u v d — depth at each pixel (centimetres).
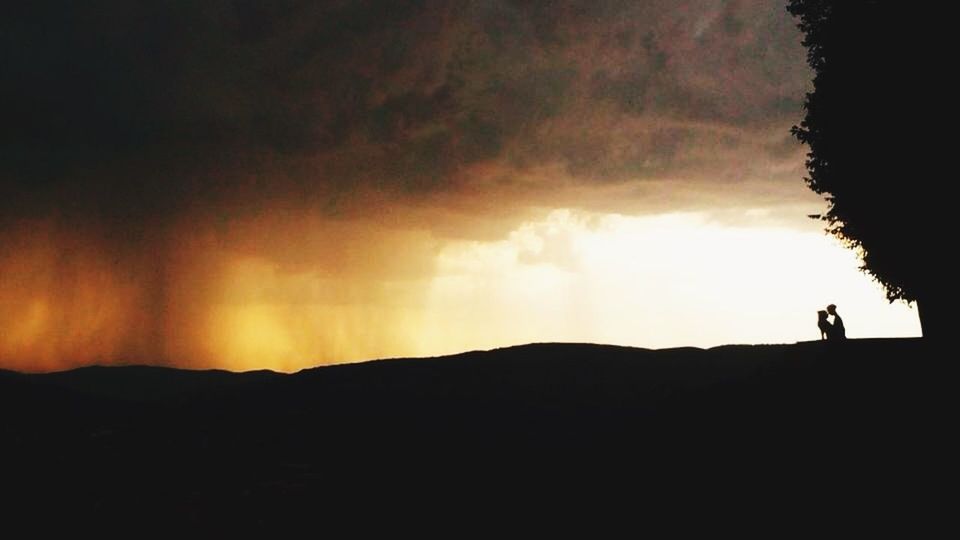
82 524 2472
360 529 2306
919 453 1683
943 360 2283
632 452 2575
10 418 4275
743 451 2119
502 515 2261
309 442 3794
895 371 2327
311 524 2398
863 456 1767
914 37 2908
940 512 1394
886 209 3022
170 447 3694
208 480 3109
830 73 3231
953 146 2825
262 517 2495
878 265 3212
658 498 2009
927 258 2936
